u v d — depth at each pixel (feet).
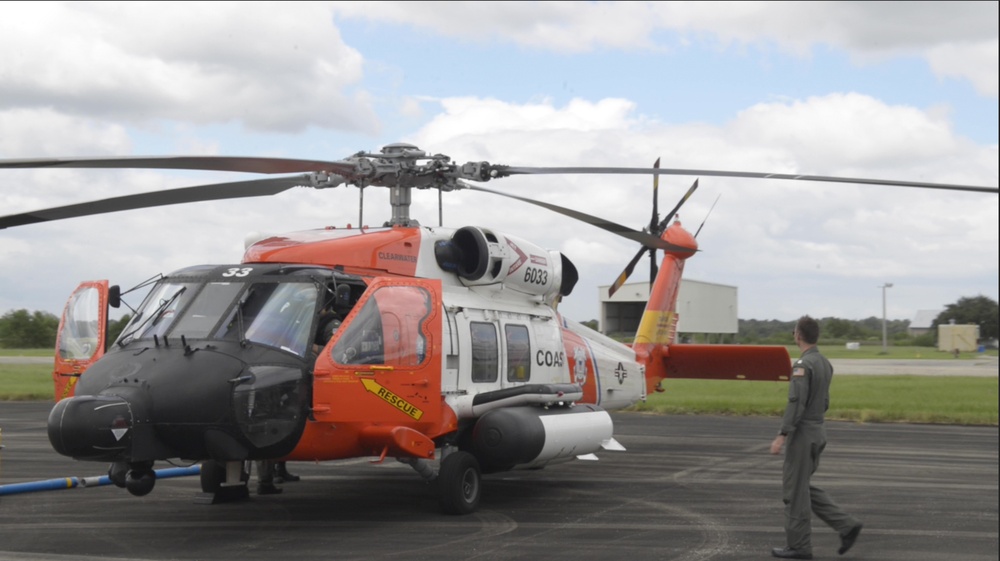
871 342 359.46
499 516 28.32
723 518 28.12
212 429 23.54
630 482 35.73
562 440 30.12
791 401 22.24
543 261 34.40
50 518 27.48
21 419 57.82
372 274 28.45
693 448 47.01
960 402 79.20
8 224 25.68
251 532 25.49
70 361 28.17
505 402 30.04
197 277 26.71
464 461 28.48
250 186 28.89
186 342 24.71
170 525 26.45
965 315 346.74
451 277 30.96
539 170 28.68
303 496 32.01
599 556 22.71
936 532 26.12
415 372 26.58
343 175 29.09
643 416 66.85
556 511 29.25
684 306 196.44
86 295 28.43
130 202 26.73
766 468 39.70
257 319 25.29
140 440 22.97
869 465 40.65
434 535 25.20
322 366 24.91
